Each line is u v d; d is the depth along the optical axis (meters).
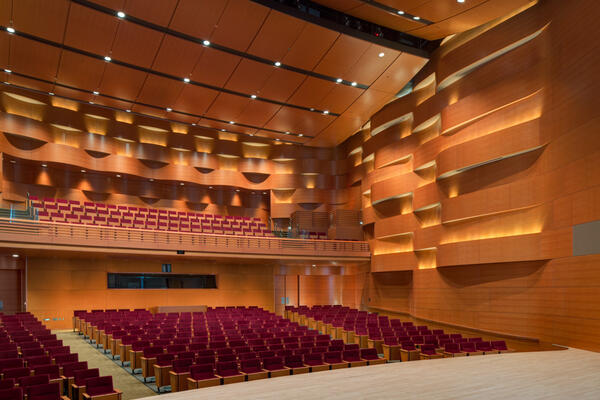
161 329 12.85
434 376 7.55
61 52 14.81
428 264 18.00
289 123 20.77
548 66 12.60
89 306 18.09
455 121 15.50
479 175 14.74
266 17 13.67
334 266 23.56
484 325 14.55
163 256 17.97
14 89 17.70
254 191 24.83
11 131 17.30
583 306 10.88
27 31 13.78
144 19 13.51
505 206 13.62
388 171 20.45
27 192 19.00
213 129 23.08
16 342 10.39
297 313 19.20
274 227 23.61
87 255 16.84
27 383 7.12
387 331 13.74
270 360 9.25
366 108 19.36
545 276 12.37
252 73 16.36
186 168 22.31
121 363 11.04
